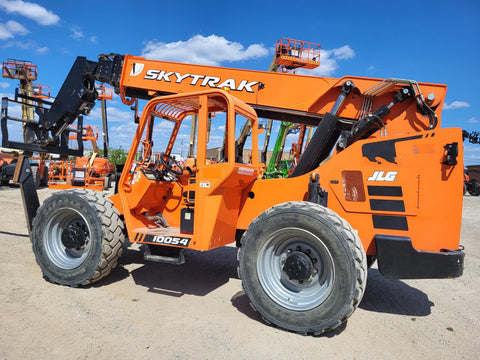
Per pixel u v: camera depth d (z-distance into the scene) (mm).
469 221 10570
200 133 3451
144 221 4191
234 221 3719
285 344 2656
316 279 2928
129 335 2658
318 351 2582
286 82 4500
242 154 4031
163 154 4332
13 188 14820
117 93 5312
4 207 9094
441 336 2979
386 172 3119
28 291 3432
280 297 2951
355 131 3820
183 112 4586
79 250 3861
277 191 3605
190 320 2998
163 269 4566
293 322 2826
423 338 2928
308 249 2977
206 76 4734
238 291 3850
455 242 2930
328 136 3969
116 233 3680
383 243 3004
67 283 3658
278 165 20391
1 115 5312
